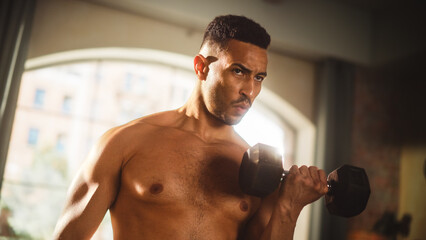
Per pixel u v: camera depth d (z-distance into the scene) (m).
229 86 1.11
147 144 1.11
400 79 5.79
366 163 5.48
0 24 4.05
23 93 28.39
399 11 5.46
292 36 5.23
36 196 22.94
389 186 5.52
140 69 29.44
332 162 5.20
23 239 20.69
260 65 1.12
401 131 5.68
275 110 5.62
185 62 5.00
